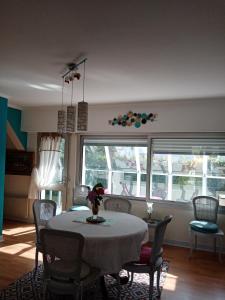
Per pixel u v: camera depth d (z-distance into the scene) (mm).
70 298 2672
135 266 2516
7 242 4301
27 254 3807
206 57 2625
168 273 3404
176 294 2877
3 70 3152
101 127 5098
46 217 3432
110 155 5262
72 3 1774
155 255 2545
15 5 1816
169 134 4715
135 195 5059
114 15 1911
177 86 3658
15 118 5555
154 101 4645
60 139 5547
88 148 5449
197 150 4555
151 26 2057
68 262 2283
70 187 5426
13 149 5777
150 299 2523
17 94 4367
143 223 2920
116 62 2814
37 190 5602
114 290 2914
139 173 5039
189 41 2289
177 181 4695
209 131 4348
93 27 2096
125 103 4859
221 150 4402
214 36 2189
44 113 5520
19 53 2648
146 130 4766
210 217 4180
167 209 4668
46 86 3828
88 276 2250
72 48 2502
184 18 1927
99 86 3736
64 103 5082
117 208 3818
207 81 3400
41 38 2314
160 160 4809
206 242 4348
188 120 4480
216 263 3795
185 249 4367
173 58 2672
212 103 4332
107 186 5277
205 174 4504
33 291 2795
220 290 3004
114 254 2383
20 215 5715
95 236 2383
